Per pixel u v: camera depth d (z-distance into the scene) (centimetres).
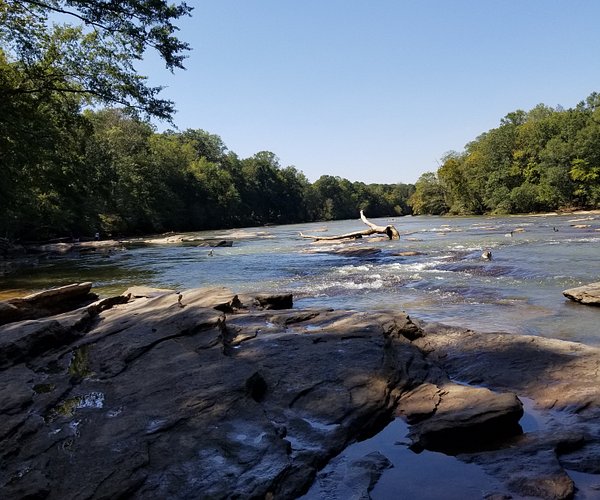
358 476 325
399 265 1567
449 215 8650
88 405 432
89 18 1772
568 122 6569
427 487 312
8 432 375
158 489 301
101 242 3725
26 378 502
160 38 1830
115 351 582
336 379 480
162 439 362
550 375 491
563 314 785
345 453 369
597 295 829
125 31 1795
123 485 301
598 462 328
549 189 6419
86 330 700
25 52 1884
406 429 409
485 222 4644
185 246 3203
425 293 1062
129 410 413
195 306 765
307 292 1149
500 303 905
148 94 2064
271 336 634
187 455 339
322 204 13088
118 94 2025
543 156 6588
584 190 6266
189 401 422
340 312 770
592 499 286
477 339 628
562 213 5962
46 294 919
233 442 356
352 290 1150
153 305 811
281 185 11756
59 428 384
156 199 6406
